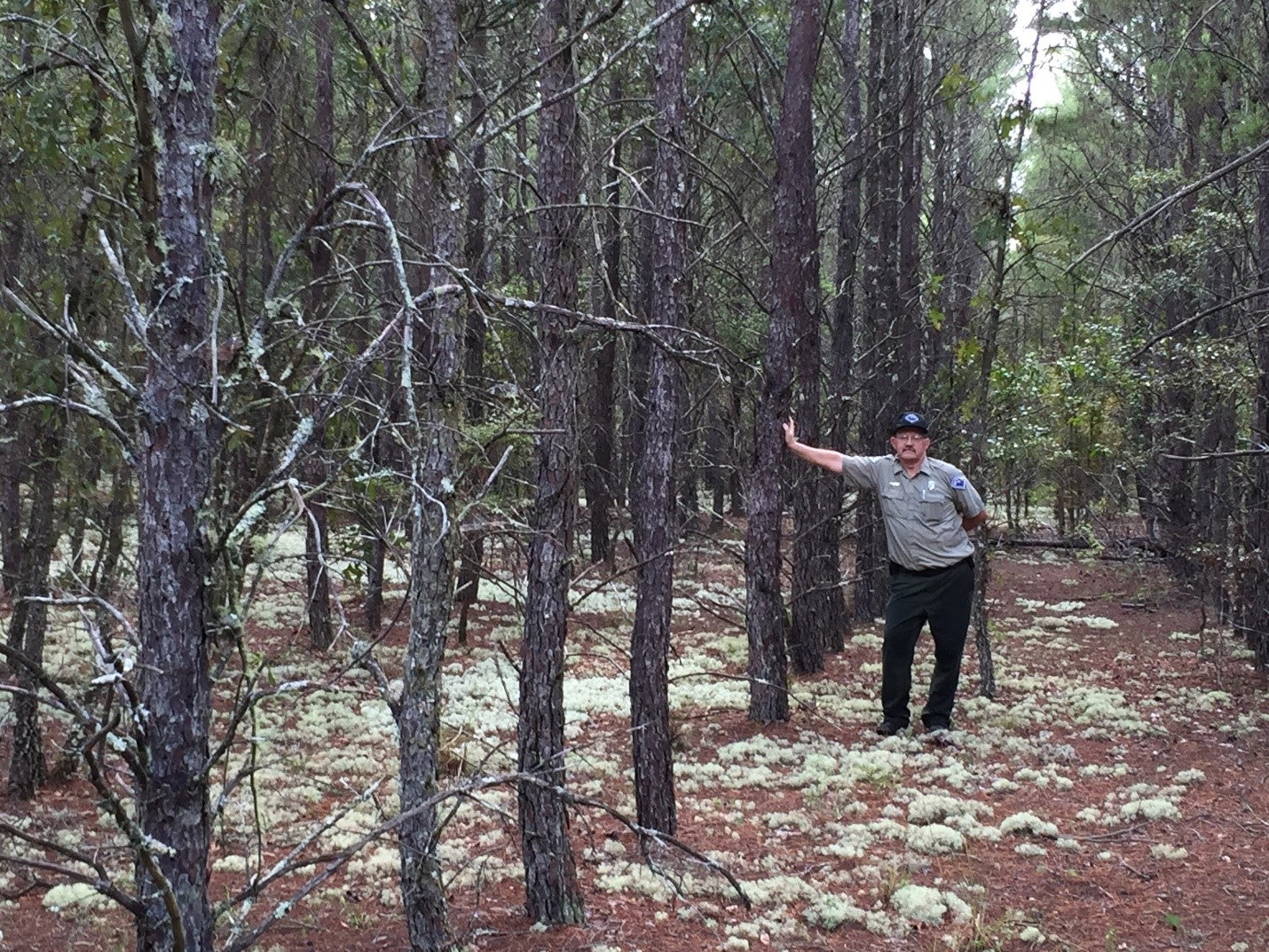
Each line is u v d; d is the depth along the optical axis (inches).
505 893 214.8
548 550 189.8
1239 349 428.1
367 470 121.2
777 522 347.6
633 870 222.8
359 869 233.9
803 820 257.4
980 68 540.7
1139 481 580.1
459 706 384.8
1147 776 291.6
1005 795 278.1
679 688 413.1
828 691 408.8
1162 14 498.6
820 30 339.9
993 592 679.7
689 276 315.6
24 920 213.2
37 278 234.1
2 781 297.0
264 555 95.3
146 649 91.4
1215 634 514.9
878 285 524.4
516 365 254.7
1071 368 433.4
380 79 124.3
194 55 93.1
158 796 90.7
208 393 93.5
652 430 235.6
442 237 135.8
